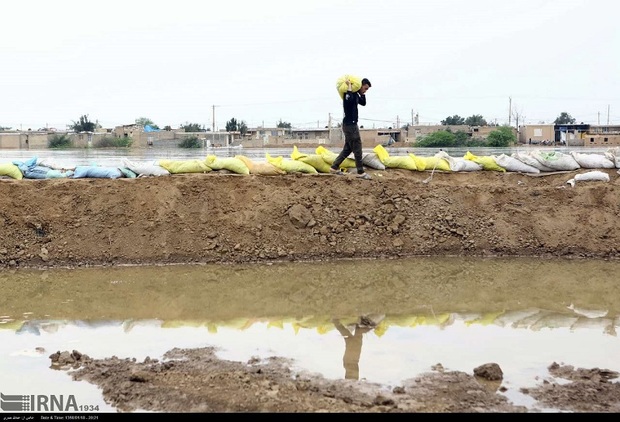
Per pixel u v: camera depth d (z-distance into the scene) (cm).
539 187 1321
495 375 629
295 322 825
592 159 1384
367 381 625
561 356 704
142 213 1207
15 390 615
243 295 952
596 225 1245
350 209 1243
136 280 1038
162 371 648
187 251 1168
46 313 865
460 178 1361
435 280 1039
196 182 1251
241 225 1203
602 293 966
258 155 1956
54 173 1298
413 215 1248
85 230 1181
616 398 586
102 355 709
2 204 1193
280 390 596
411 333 782
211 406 565
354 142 1274
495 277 1059
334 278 1051
